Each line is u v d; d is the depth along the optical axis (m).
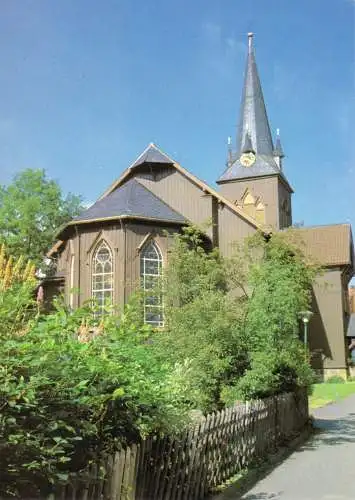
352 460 11.88
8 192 47.44
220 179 58.16
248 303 14.11
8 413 4.18
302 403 16.70
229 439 9.73
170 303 16.20
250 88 61.84
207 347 12.09
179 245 17.44
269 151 58.97
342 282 46.75
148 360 6.95
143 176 35.28
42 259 45.09
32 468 4.26
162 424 6.55
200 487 8.27
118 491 5.60
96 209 30.52
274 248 16.41
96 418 5.47
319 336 44.97
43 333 4.86
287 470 10.77
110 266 29.38
